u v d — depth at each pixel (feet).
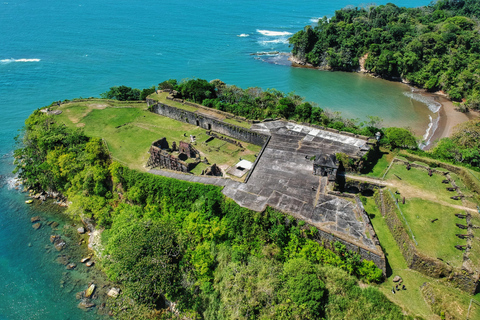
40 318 165.07
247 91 326.24
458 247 149.79
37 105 384.27
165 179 204.85
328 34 552.82
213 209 187.32
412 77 463.42
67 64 515.91
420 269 148.77
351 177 201.46
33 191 254.68
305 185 190.70
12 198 246.88
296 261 152.46
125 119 294.05
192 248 180.14
